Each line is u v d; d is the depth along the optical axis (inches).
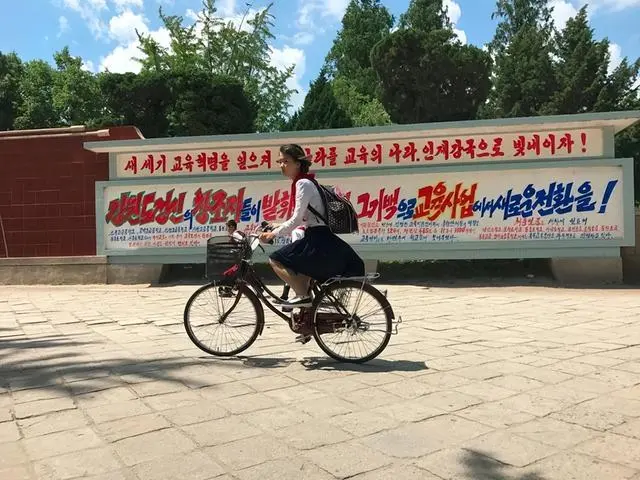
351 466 123.3
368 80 1608.0
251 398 168.2
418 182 450.0
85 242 513.0
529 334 255.8
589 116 419.8
